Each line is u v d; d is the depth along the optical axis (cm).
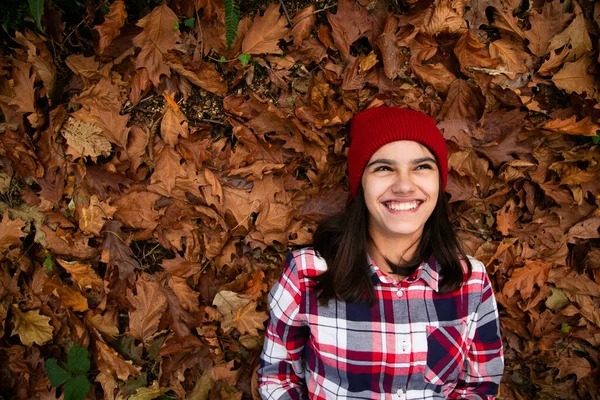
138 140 142
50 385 149
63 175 139
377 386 121
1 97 131
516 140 151
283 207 150
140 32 136
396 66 145
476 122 150
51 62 135
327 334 121
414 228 114
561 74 148
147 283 149
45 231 141
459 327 123
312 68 148
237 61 142
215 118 148
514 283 158
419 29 143
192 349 153
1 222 138
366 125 119
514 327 163
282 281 128
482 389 131
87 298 150
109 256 145
